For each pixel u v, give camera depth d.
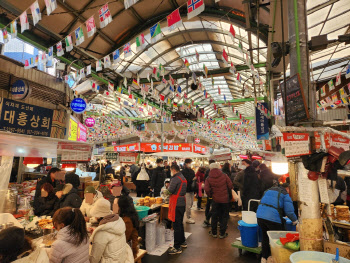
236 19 7.09
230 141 22.22
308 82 2.60
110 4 7.30
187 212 6.60
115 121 15.18
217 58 12.00
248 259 4.16
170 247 4.61
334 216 4.09
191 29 9.05
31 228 3.11
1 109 6.07
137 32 8.68
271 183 6.09
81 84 9.02
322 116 12.05
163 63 11.89
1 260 1.59
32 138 2.48
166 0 7.55
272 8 5.03
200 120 14.39
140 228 4.64
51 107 7.96
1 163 2.65
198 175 8.35
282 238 2.68
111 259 2.54
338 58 9.84
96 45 8.88
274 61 3.24
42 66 6.04
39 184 4.41
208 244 4.89
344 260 1.99
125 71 11.46
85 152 3.21
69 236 2.21
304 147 2.33
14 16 6.23
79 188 6.61
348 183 5.38
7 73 6.45
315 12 6.59
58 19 7.18
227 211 5.28
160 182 7.31
